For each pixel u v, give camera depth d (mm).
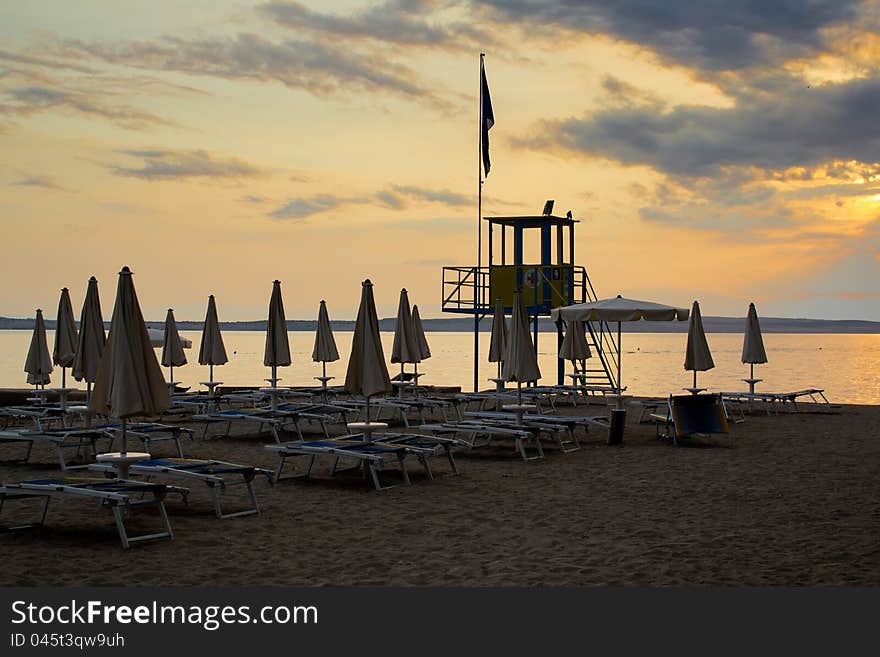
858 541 7641
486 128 25516
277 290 15297
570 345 21125
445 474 11281
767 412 19250
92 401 8172
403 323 14484
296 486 10375
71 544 7520
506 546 7523
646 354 96250
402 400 16672
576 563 6980
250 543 7609
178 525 8281
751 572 6711
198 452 13234
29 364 16594
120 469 8250
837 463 12055
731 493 9906
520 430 12445
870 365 65375
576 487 10328
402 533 7996
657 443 14305
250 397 17484
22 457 12672
